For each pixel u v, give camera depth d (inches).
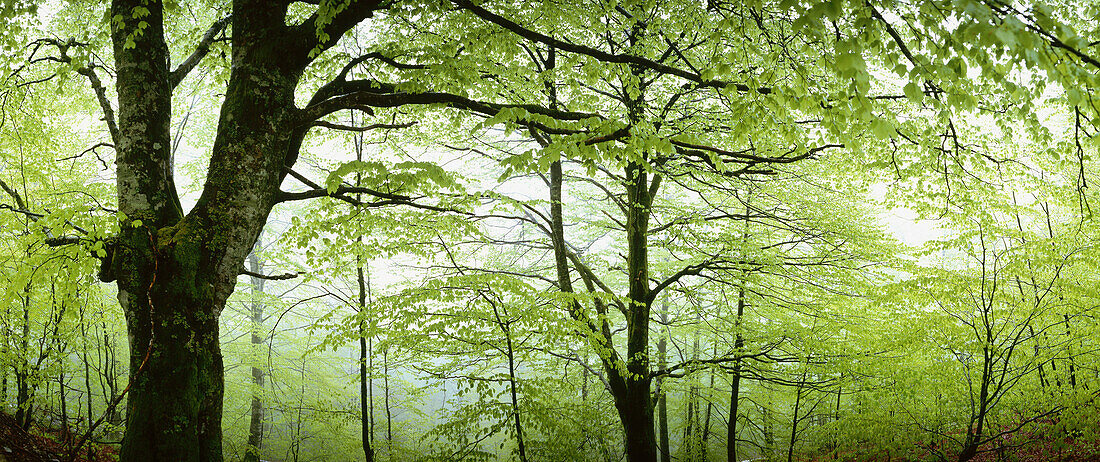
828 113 136.0
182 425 160.2
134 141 186.9
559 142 148.0
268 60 194.9
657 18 252.1
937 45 111.1
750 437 615.5
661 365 382.0
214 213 180.4
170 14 263.7
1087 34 207.3
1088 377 246.5
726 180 345.4
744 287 352.2
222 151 187.3
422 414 506.0
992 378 256.1
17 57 220.7
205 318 171.8
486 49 219.6
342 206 282.4
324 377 604.4
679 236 354.0
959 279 261.3
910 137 234.8
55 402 335.6
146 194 184.2
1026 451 261.4
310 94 348.5
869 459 339.0
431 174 210.5
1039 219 343.0
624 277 504.4
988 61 105.4
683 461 470.3
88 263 152.2
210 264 175.5
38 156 273.0
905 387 269.3
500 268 453.4
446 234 297.9
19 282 153.2
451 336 282.8
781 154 276.5
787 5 100.7
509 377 279.9
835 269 346.3
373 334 269.1
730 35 214.5
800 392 349.1
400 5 219.5
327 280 334.3
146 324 165.5
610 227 410.3
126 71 191.5
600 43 291.7
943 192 275.1
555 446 304.7
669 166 313.4
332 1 178.5
